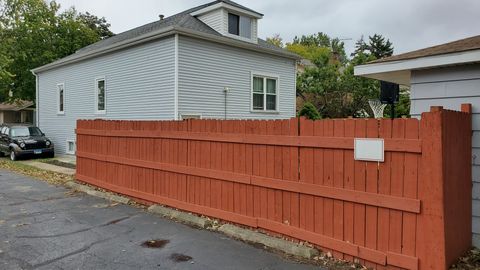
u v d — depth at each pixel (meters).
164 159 6.42
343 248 4.00
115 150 7.66
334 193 4.07
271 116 15.18
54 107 18.25
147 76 12.62
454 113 3.66
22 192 8.30
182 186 6.09
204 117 12.53
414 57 4.54
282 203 4.64
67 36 26.00
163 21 15.87
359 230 3.89
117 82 13.94
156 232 5.22
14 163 13.98
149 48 12.52
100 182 8.13
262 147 4.84
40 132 16.81
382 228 3.71
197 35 12.00
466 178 3.98
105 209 6.62
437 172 3.34
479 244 4.09
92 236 5.05
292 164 4.50
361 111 21.92
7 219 5.97
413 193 3.49
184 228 5.40
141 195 6.92
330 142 4.09
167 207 6.34
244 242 4.74
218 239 4.88
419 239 3.47
